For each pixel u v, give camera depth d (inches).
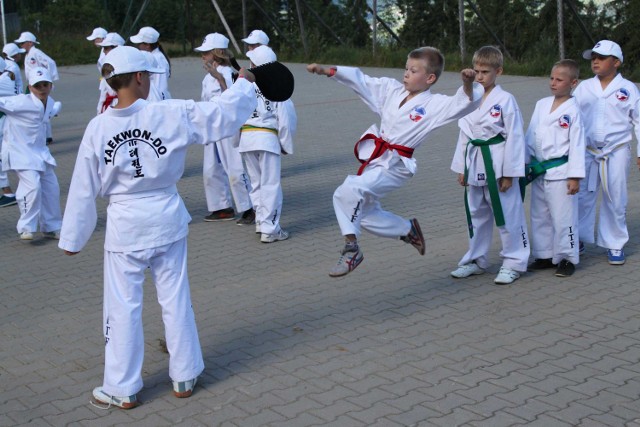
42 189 340.2
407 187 406.6
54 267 301.6
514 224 262.1
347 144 535.8
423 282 268.8
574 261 267.7
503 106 251.9
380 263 291.0
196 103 184.2
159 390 194.2
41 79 331.3
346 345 217.5
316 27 1183.6
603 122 275.0
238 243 325.1
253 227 349.1
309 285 269.6
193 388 192.2
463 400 182.5
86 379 201.6
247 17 1253.7
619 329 223.5
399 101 221.5
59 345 224.5
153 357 214.2
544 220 273.0
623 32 850.8
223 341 223.6
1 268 302.4
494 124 252.7
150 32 387.5
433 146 512.7
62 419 180.1
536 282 265.9
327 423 173.8
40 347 223.3
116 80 177.8
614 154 275.4
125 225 179.8
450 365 202.1
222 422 176.4
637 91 275.1
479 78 253.6
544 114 264.1
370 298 254.8
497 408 178.2
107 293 184.5
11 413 183.5
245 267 292.4
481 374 196.2
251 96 190.4
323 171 458.9
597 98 276.4
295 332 228.1
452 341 217.8
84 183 179.2
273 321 237.5
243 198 350.3
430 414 176.2
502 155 255.0
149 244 181.0
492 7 985.5
